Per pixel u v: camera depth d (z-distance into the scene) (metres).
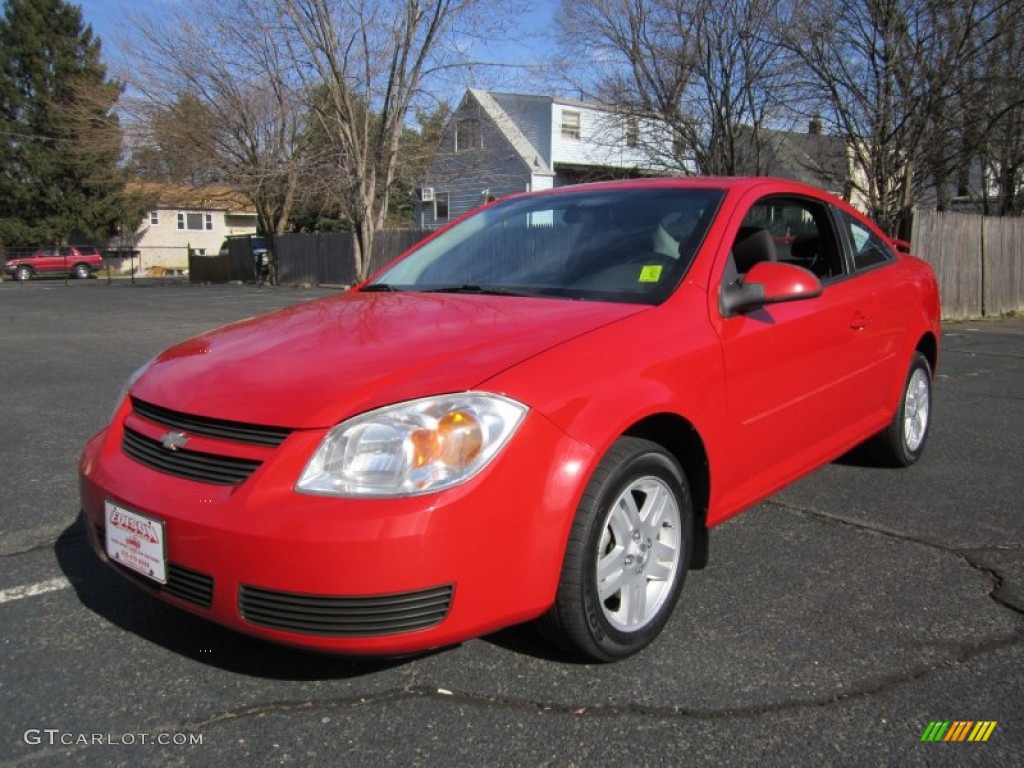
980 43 15.06
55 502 4.23
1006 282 16.08
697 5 18.59
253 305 19.06
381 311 3.11
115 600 3.11
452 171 25.50
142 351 10.40
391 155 22.64
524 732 2.30
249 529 2.17
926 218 14.09
